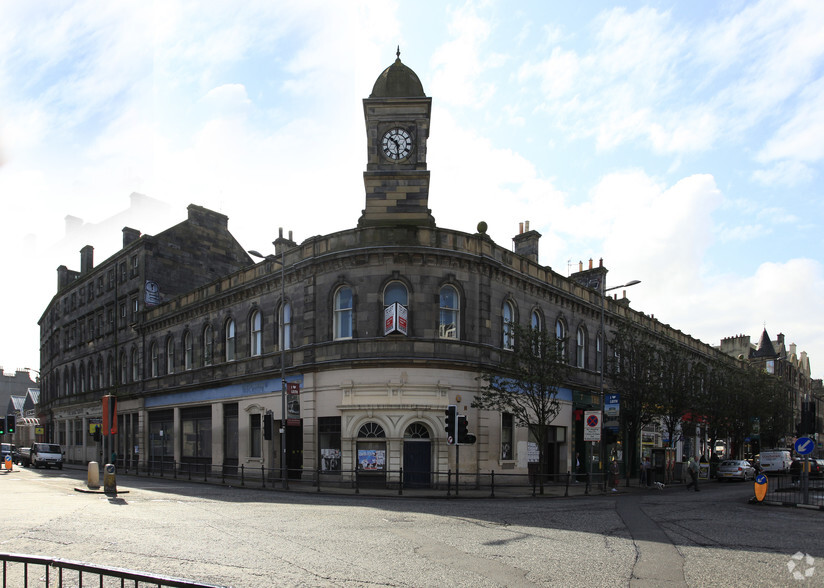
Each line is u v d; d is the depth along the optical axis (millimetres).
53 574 8781
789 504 20453
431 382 25312
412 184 28047
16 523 13445
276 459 29422
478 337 26984
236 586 8039
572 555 10477
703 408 37594
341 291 27125
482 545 11289
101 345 49250
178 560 9578
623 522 15062
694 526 14602
